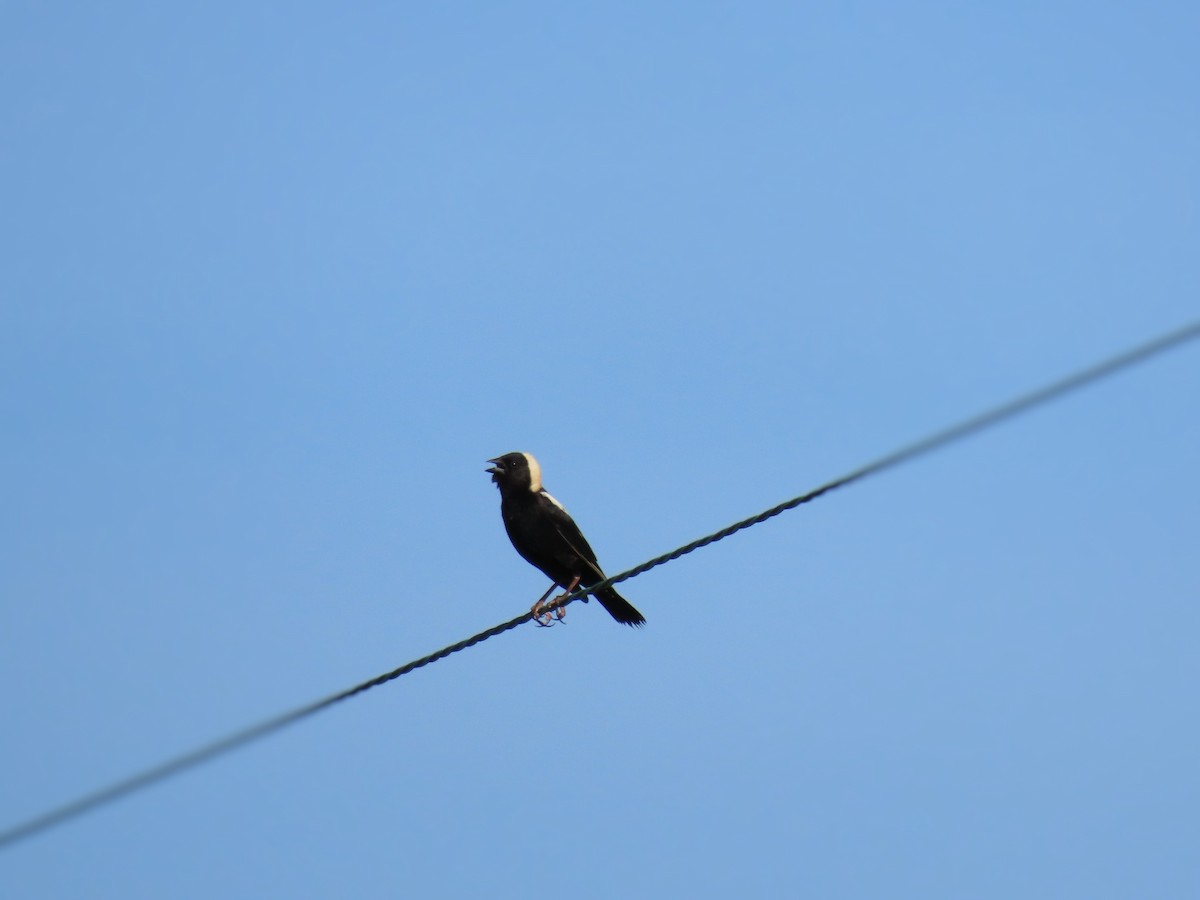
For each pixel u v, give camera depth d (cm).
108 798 933
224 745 970
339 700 1084
